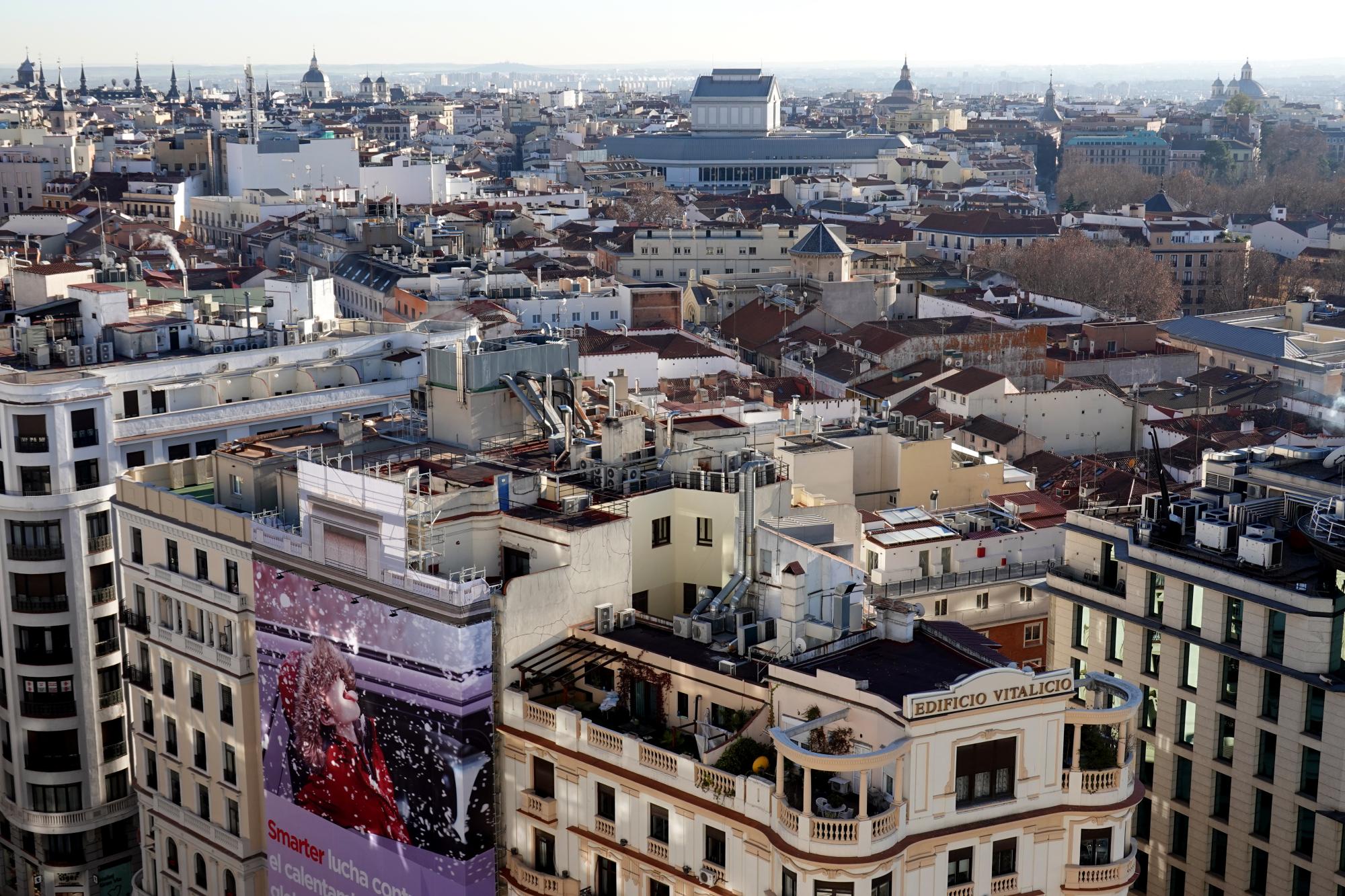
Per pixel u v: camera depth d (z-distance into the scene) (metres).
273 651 102.88
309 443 119.94
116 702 135.62
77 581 131.50
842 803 80.38
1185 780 109.25
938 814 80.88
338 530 97.31
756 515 100.12
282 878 105.81
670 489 103.56
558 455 113.56
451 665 91.56
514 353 121.06
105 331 154.88
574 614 96.81
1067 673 82.94
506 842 95.50
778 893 80.69
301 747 102.12
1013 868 83.56
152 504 113.31
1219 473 119.75
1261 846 103.62
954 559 134.38
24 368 143.12
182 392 137.88
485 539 99.56
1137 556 111.12
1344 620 99.44
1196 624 107.38
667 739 89.06
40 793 134.62
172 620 112.62
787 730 80.38
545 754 91.69
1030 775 82.94
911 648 89.19
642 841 87.88
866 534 132.62
